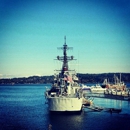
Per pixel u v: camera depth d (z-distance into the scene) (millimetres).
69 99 96625
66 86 104688
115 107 132250
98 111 114562
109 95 182000
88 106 119312
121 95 167750
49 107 99562
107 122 92062
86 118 98312
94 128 83312
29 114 115750
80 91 113312
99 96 185250
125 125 87688
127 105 141375
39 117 105625
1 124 93875
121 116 104312
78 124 88375
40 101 185125
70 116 97688
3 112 123938
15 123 95250
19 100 195375
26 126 88812
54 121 93250
